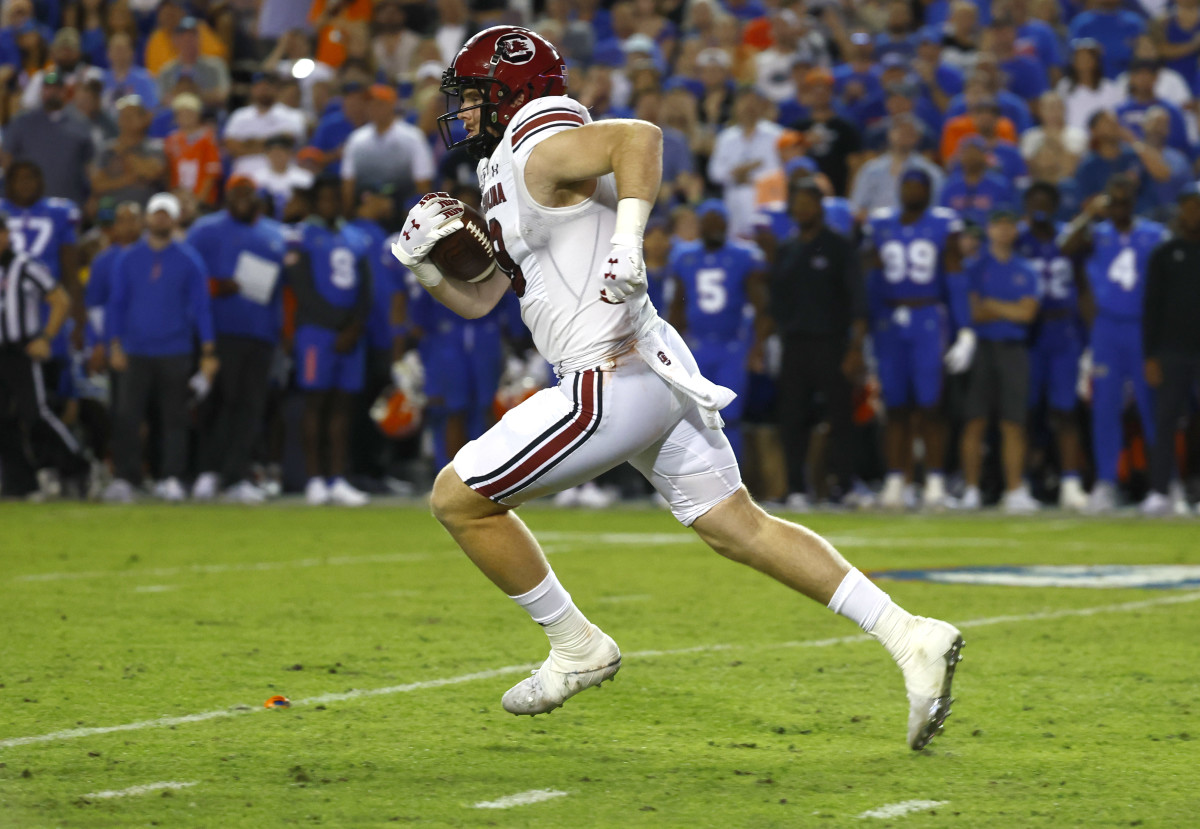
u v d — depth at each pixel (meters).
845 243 42.25
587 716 15.45
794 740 14.41
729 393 13.22
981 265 42.53
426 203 14.41
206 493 46.22
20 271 43.84
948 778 12.88
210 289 45.16
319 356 44.19
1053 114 49.88
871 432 47.69
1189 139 50.25
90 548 31.89
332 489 45.22
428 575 27.44
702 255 43.16
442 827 11.23
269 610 22.86
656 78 52.91
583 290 13.55
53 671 17.64
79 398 47.81
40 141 51.00
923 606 23.44
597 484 48.06
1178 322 40.78
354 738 14.30
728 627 21.41
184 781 12.58
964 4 57.28
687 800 12.12
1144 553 31.56
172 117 56.16
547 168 13.34
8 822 11.20
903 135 47.22
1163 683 17.20
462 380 44.72
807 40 58.03
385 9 61.75
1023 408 42.84
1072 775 12.98
